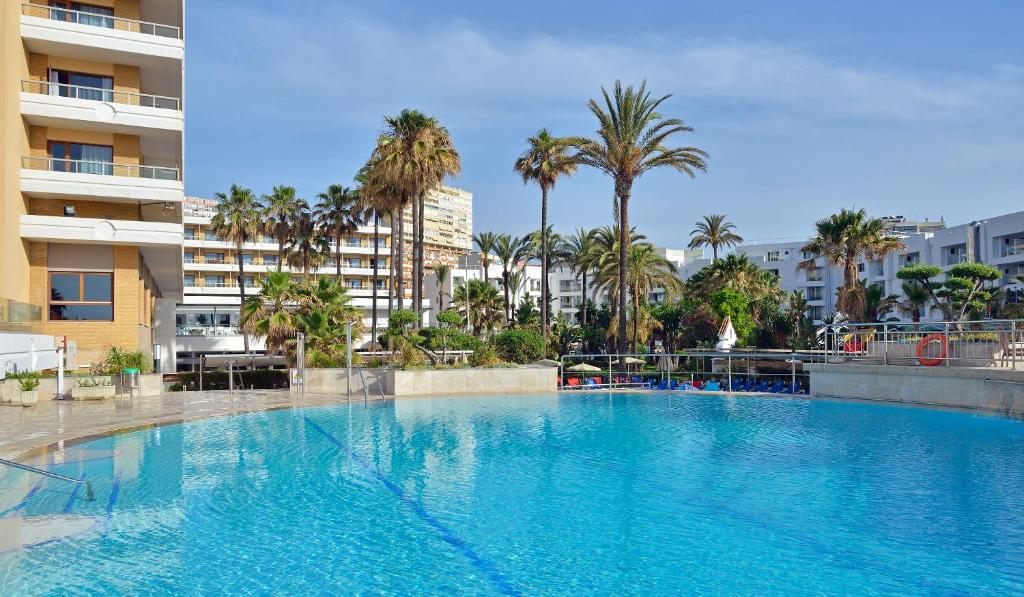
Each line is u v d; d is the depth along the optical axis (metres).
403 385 26.03
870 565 7.51
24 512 9.65
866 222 40.34
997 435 15.57
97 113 27.98
